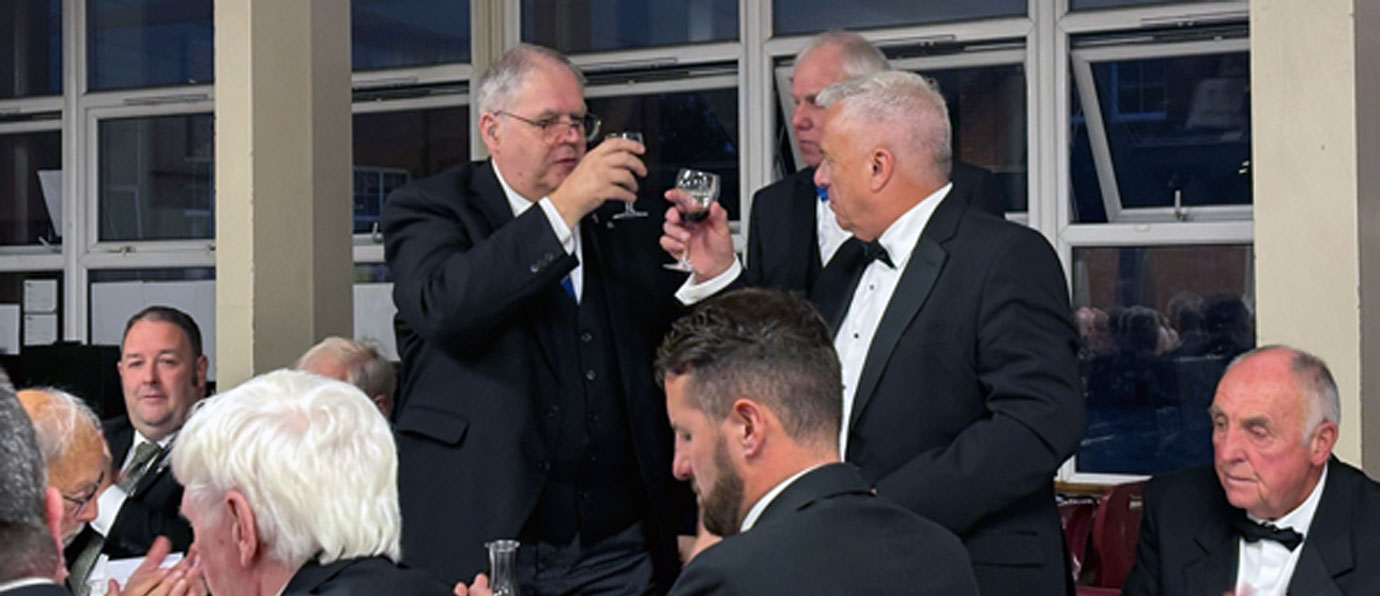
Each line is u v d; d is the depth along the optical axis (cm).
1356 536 227
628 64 499
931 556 153
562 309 248
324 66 368
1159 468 449
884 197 233
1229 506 244
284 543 162
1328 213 284
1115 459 454
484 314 230
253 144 344
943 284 229
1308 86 285
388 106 522
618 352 253
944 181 237
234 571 165
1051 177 454
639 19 502
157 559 215
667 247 252
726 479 160
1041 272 226
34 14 570
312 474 162
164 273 554
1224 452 230
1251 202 436
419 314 236
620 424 252
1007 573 224
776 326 160
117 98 555
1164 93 445
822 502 154
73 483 239
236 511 163
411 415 247
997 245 227
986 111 464
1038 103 453
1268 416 225
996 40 457
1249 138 435
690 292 253
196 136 551
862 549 149
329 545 163
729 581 144
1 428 109
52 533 119
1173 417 447
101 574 264
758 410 157
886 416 229
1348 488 233
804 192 297
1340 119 283
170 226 556
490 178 254
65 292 567
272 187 351
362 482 166
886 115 231
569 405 246
